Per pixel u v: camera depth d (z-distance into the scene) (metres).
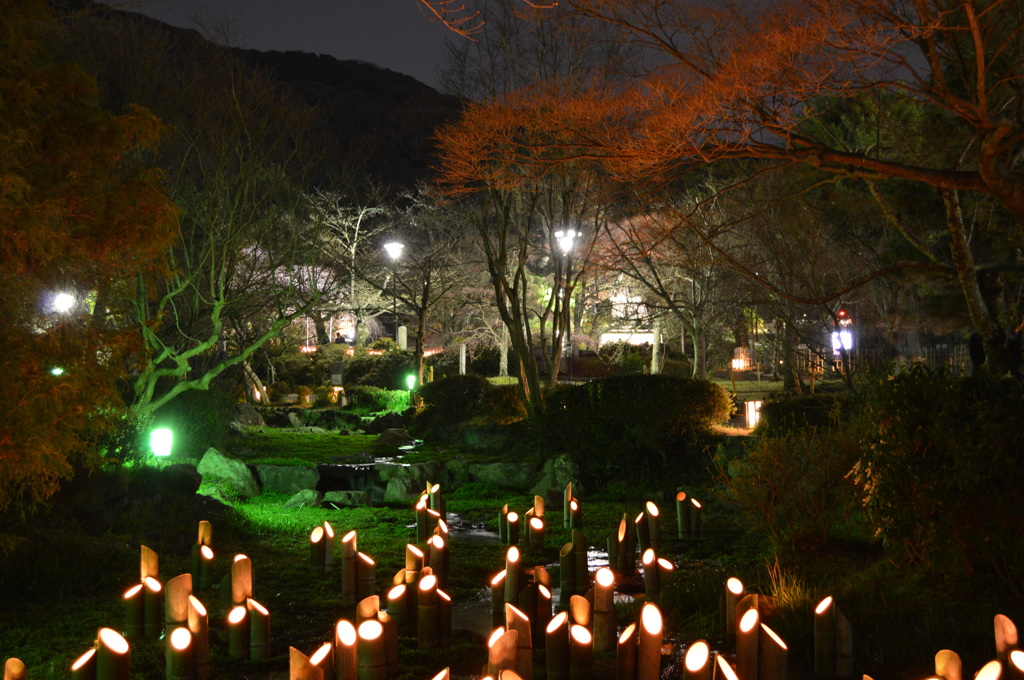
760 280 8.54
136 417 13.46
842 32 5.99
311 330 40.59
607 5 6.53
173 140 15.91
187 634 5.07
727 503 11.37
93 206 6.38
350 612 6.80
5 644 5.89
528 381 18.58
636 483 14.16
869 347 15.09
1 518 8.20
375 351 40.06
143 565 6.32
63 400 6.13
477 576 8.25
